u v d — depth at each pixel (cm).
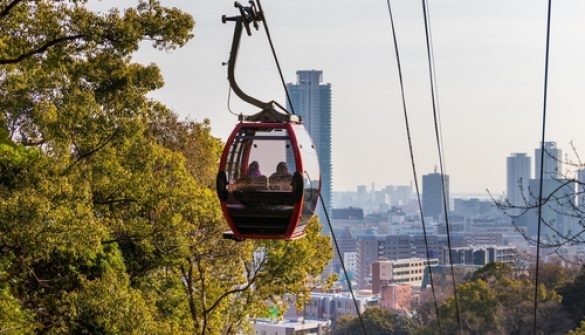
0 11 3225
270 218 2488
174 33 3316
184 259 4666
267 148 2447
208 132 5719
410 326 15838
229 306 5544
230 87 2389
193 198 4209
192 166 5550
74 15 3334
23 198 2955
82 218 3103
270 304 5725
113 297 3469
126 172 3862
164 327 4050
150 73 3584
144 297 4416
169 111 4006
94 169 3703
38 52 3331
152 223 4097
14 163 3097
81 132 3534
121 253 4262
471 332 11025
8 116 3550
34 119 3406
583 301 10806
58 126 3422
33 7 3375
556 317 10762
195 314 5238
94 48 3428
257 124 2447
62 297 3491
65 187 3122
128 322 3462
